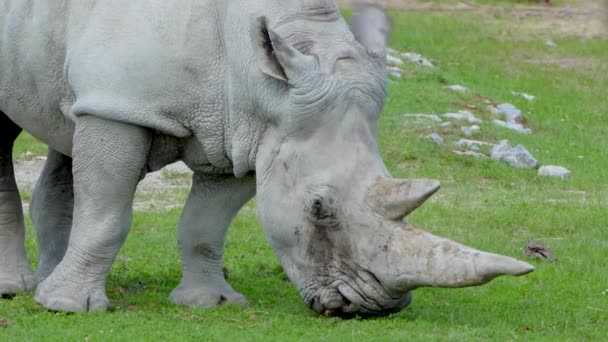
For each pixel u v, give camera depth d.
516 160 33.50
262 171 15.79
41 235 19.47
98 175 16.69
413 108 38.88
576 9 70.19
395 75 44.00
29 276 18.83
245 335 15.51
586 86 49.69
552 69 52.88
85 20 16.97
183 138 16.77
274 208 15.62
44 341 15.14
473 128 36.91
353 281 15.28
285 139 15.55
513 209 27.61
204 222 17.94
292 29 15.73
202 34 16.30
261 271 21.05
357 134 15.30
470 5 70.81
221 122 16.41
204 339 15.31
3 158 19.05
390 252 14.91
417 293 18.98
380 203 15.05
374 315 16.03
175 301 17.91
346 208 15.16
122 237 17.05
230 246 23.14
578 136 39.62
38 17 17.47
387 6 68.31
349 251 15.25
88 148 16.64
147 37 16.38
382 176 15.23
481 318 17.23
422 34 58.28
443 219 26.19
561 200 29.56
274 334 15.52
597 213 27.48
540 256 22.80
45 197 19.50
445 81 44.88
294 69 15.27
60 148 18.28
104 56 16.52
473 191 29.88
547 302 18.72
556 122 41.69
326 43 15.62
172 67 16.28
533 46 58.19
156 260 21.67
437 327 16.30
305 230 15.41
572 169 34.06
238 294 18.20
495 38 59.62
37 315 16.56
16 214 19.08
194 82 16.34
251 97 15.86
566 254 23.30
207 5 16.39
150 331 15.72
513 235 25.17
